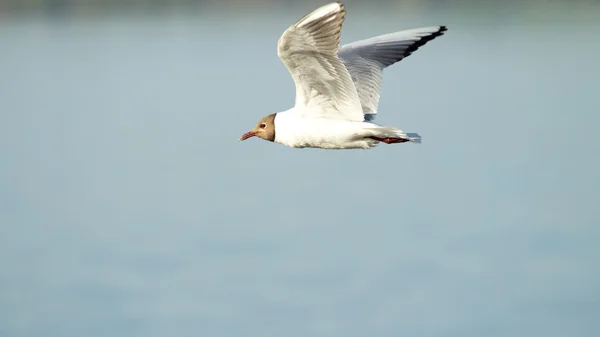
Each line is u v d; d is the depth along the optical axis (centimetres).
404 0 5053
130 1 5344
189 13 5412
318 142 895
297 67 848
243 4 5284
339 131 880
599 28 4338
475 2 5141
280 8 5162
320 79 856
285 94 2961
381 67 1000
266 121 909
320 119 888
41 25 5012
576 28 4388
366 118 966
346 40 3431
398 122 2581
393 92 3033
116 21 5209
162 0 5584
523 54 3744
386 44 1012
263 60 3684
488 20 4731
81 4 5097
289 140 902
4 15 5006
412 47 1011
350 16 4531
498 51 3853
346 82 852
